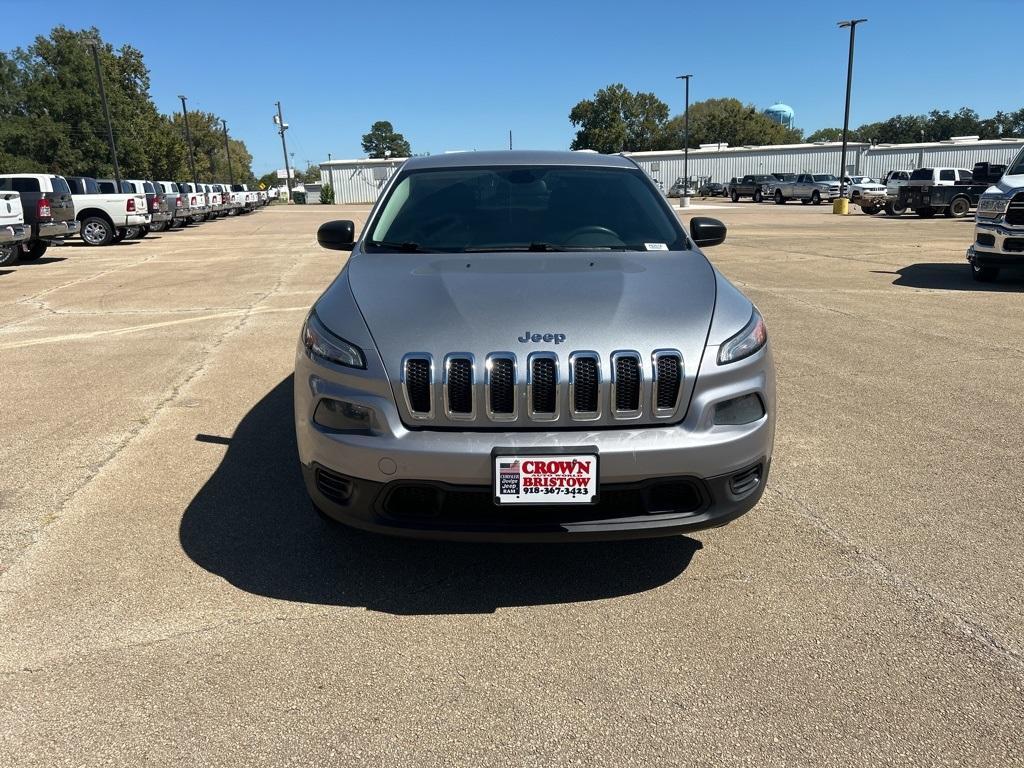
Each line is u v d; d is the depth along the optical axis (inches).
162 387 221.6
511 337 101.7
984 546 123.9
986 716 85.3
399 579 116.2
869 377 225.5
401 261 131.9
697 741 82.1
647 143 3944.4
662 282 118.3
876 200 1228.5
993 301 356.2
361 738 82.8
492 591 112.9
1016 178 398.6
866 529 130.3
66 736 83.0
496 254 135.1
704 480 101.0
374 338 104.4
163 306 370.9
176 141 2319.1
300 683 92.0
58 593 111.3
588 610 107.7
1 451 169.3
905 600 108.8
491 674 93.8
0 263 564.4
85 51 2133.4
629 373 100.3
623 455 97.5
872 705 87.4
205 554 123.0
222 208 1355.8
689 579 115.5
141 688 90.8
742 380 104.9
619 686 91.4
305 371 109.9
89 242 775.1
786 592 111.4
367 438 100.7
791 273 462.6
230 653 97.7
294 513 138.1
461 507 100.9
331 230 153.3
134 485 150.2
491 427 99.5
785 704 87.9
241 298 393.7
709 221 160.2
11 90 2559.1
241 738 82.8
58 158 2103.8
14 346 279.6
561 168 161.8
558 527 99.3
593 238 141.8
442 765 79.0
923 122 4525.1
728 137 3855.8
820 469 156.3
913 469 155.9
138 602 109.0
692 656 97.0
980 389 212.4
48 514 137.3
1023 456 162.4
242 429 183.2
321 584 114.5
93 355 263.7
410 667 95.1
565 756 80.1
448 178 159.2
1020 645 98.0
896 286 406.0
